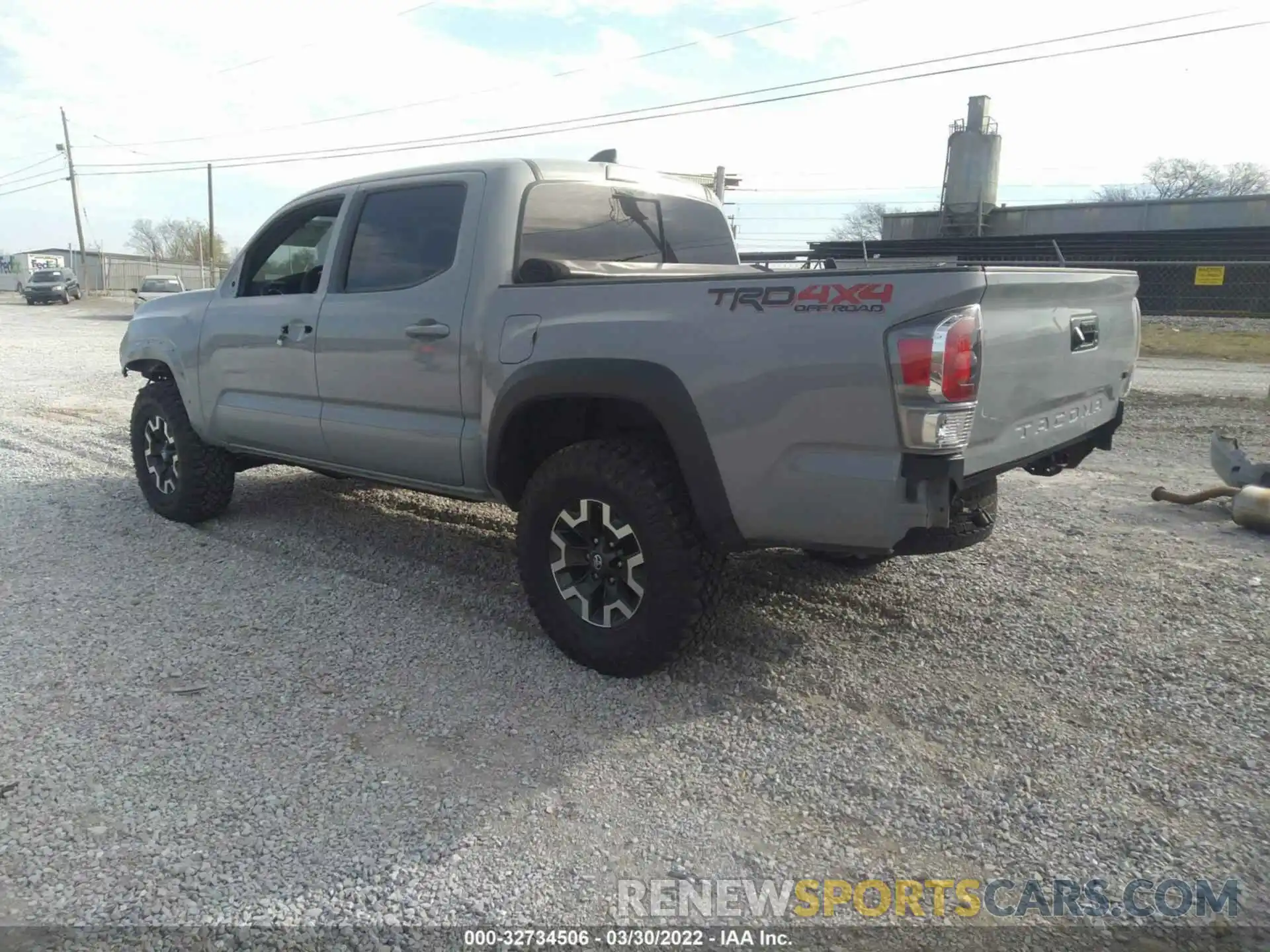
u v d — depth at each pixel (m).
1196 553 5.49
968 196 31.61
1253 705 3.65
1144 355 17.45
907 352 3.01
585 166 4.66
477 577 5.03
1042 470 4.15
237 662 3.94
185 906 2.50
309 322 4.89
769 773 3.16
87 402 11.44
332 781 3.07
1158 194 57.47
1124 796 3.05
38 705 3.55
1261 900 2.59
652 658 3.68
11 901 2.51
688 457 3.47
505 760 3.21
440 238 4.41
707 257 5.46
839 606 4.61
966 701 3.67
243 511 6.27
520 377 3.88
